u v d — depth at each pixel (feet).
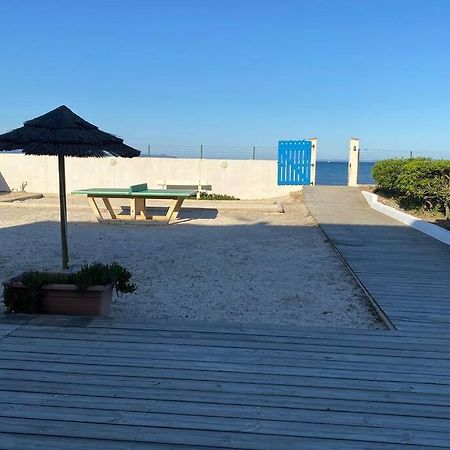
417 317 16.10
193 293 19.89
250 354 12.32
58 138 17.19
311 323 16.26
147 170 61.67
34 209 47.70
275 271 23.95
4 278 21.72
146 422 8.95
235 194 61.46
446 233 31.01
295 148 61.21
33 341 12.79
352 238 32.60
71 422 8.89
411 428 8.97
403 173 45.01
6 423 8.81
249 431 8.74
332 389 10.50
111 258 26.48
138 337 13.25
